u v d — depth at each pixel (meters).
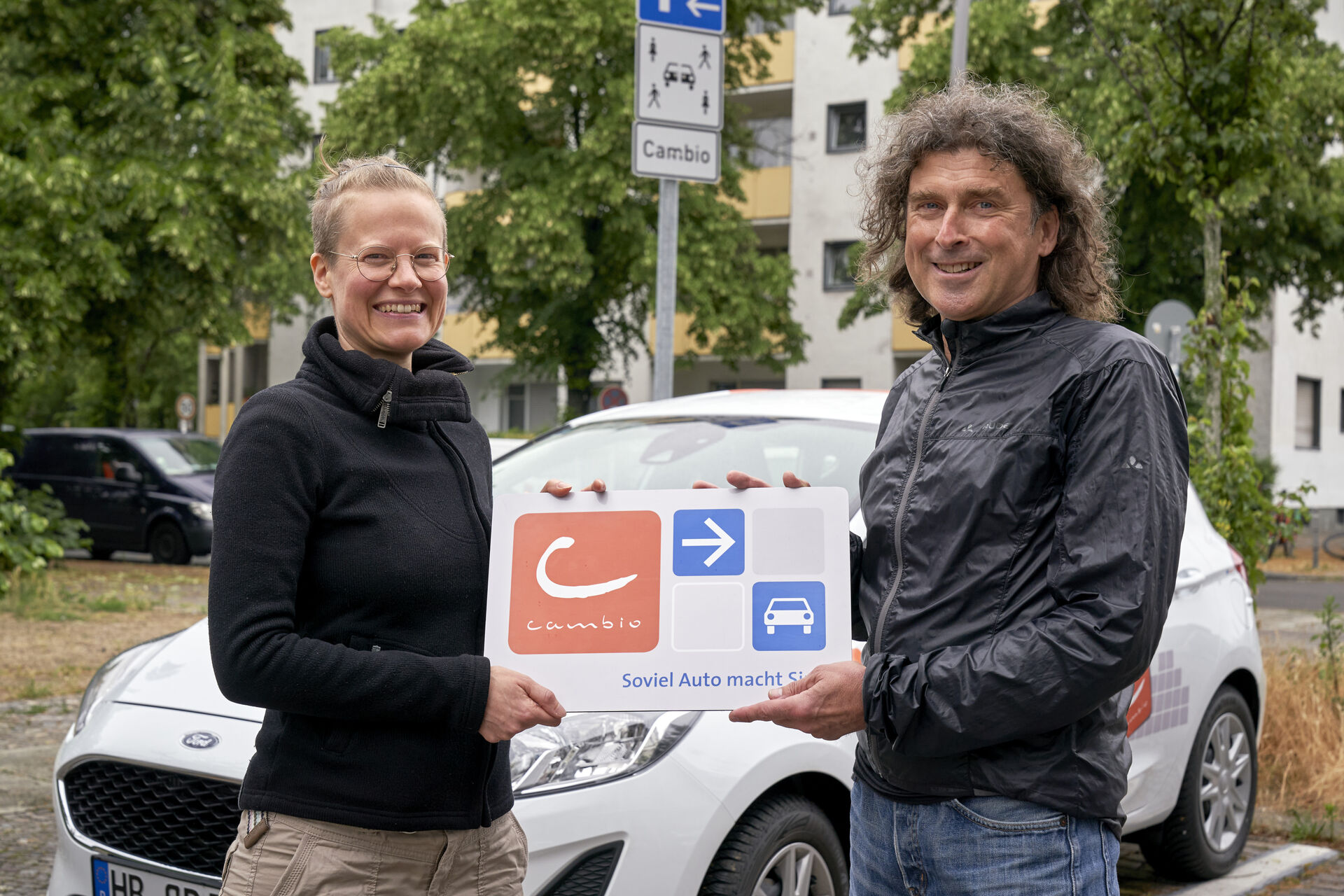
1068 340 2.09
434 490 2.21
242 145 16.42
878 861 2.21
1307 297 21.66
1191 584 4.88
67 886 3.38
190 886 3.17
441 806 2.12
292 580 2.04
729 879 3.22
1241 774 5.09
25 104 15.78
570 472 4.30
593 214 22.98
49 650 9.06
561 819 2.98
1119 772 2.07
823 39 29.23
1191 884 4.89
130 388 29.03
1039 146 2.17
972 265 2.18
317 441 2.10
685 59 6.44
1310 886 4.92
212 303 17.02
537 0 22.50
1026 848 2.03
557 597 2.20
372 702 2.00
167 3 16.52
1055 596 1.99
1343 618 7.50
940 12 22.16
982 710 1.93
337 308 2.27
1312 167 20.05
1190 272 19.77
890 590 2.14
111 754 3.27
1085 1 19.23
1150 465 1.95
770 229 30.97
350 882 2.08
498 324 25.69
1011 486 2.03
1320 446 29.28
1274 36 7.53
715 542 2.20
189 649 3.72
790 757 3.35
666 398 6.62
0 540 12.26
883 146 2.41
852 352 29.02
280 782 2.10
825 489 2.20
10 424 16.08
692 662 2.17
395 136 23.50
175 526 17.36
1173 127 7.60
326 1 35.31
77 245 15.20
